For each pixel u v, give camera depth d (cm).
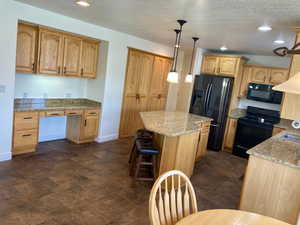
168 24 355
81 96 505
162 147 319
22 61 362
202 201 304
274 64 543
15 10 323
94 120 477
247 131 506
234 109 570
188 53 642
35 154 390
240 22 296
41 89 435
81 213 250
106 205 270
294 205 227
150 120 359
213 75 546
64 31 394
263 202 244
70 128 482
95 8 311
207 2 238
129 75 522
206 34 392
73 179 321
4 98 335
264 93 518
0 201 252
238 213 147
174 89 664
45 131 461
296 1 208
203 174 395
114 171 361
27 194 272
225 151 546
